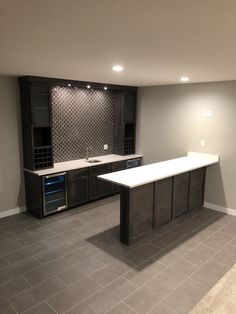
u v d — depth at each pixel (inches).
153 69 133.3
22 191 186.5
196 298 103.6
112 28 68.9
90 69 134.7
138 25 66.1
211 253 136.7
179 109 205.6
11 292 105.8
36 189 174.4
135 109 236.1
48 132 180.1
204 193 200.1
